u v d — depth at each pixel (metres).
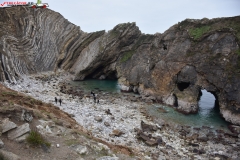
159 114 42.06
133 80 59.12
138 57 60.34
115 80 80.38
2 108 17.92
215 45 41.75
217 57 41.03
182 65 46.44
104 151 18.67
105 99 51.06
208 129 35.06
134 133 30.61
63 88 59.56
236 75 37.62
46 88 56.03
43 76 72.00
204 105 50.50
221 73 39.94
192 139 30.95
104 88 64.81
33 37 77.19
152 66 53.72
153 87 52.88
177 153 25.78
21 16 78.69
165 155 24.80
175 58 48.19
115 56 74.62
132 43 73.62
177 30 49.12
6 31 70.69
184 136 32.03
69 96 49.84
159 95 51.03
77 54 84.31
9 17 75.88
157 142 27.80
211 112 44.56
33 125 18.56
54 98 45.22
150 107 46.66
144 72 56.41
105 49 72.00
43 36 80.31
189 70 45.22
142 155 23.16
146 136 29.22
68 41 85.88
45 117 21.94
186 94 44.47
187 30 46.91
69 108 38.53
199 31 44.84
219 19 42.97
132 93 59.31
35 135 15.96
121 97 54.09
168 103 48.59
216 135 32.88
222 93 39.81
